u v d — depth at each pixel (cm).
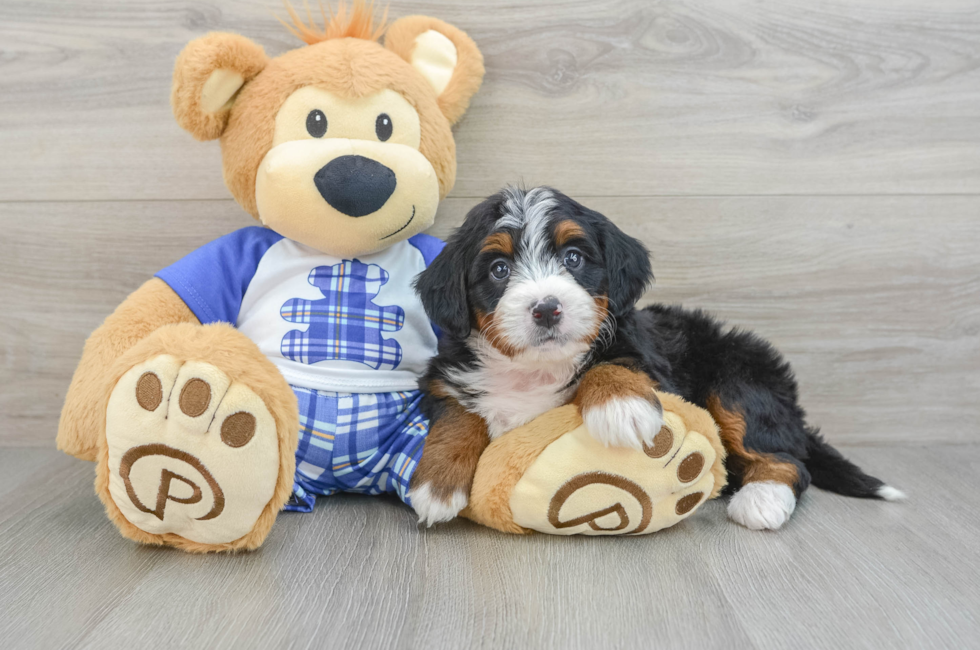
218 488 153
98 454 163
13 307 250
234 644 127
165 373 147
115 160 243
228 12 236
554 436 168
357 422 193
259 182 191
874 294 256
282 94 191
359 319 199
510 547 170
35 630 131
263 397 152
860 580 155
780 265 254
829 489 214
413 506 179
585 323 164
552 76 243
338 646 127
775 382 204
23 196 244
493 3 238
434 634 131
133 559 162
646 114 246
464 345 187
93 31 236
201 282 195
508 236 171
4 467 231
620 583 152
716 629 134
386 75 195
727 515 192
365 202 184
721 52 244
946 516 194
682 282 254
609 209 250
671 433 163
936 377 259
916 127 249
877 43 245
